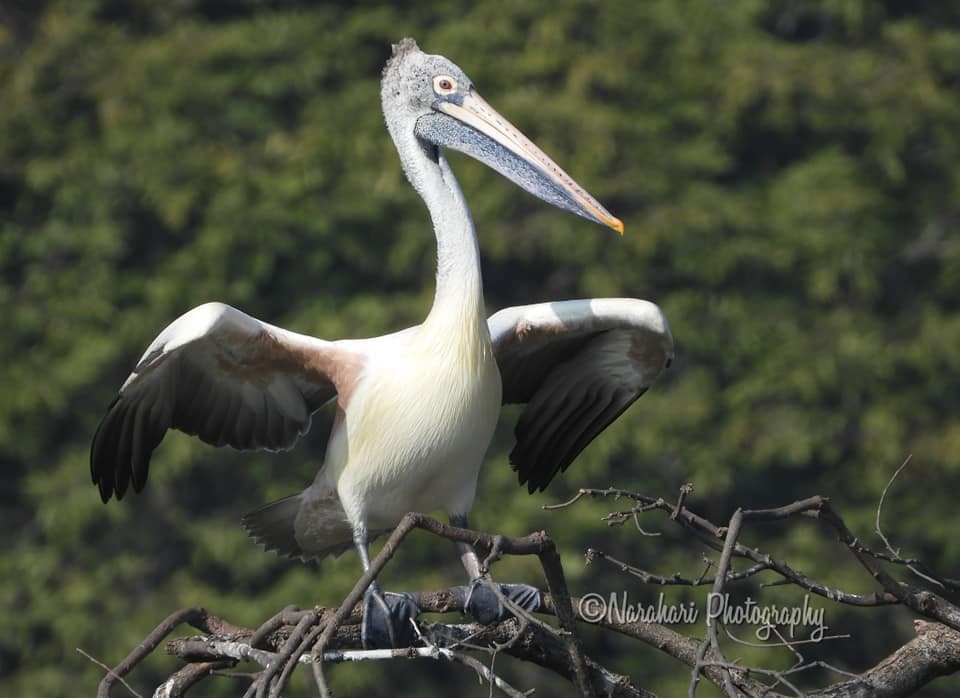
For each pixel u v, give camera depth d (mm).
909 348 17781
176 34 18625
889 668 6965
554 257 17234
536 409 8688
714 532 6582
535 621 6332
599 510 16266
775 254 17516
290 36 18453
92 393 17422
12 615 16750
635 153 17734
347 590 15734
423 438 7656
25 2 20266
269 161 17750
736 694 6062
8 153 18094
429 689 16297
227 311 7738
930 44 19266
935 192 19312
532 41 18219
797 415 17266
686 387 17125
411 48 8391
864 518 17000
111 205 17734
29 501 18125
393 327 16625
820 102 18656
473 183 17297
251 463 17266
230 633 6867
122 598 16875
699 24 18953
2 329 17344
